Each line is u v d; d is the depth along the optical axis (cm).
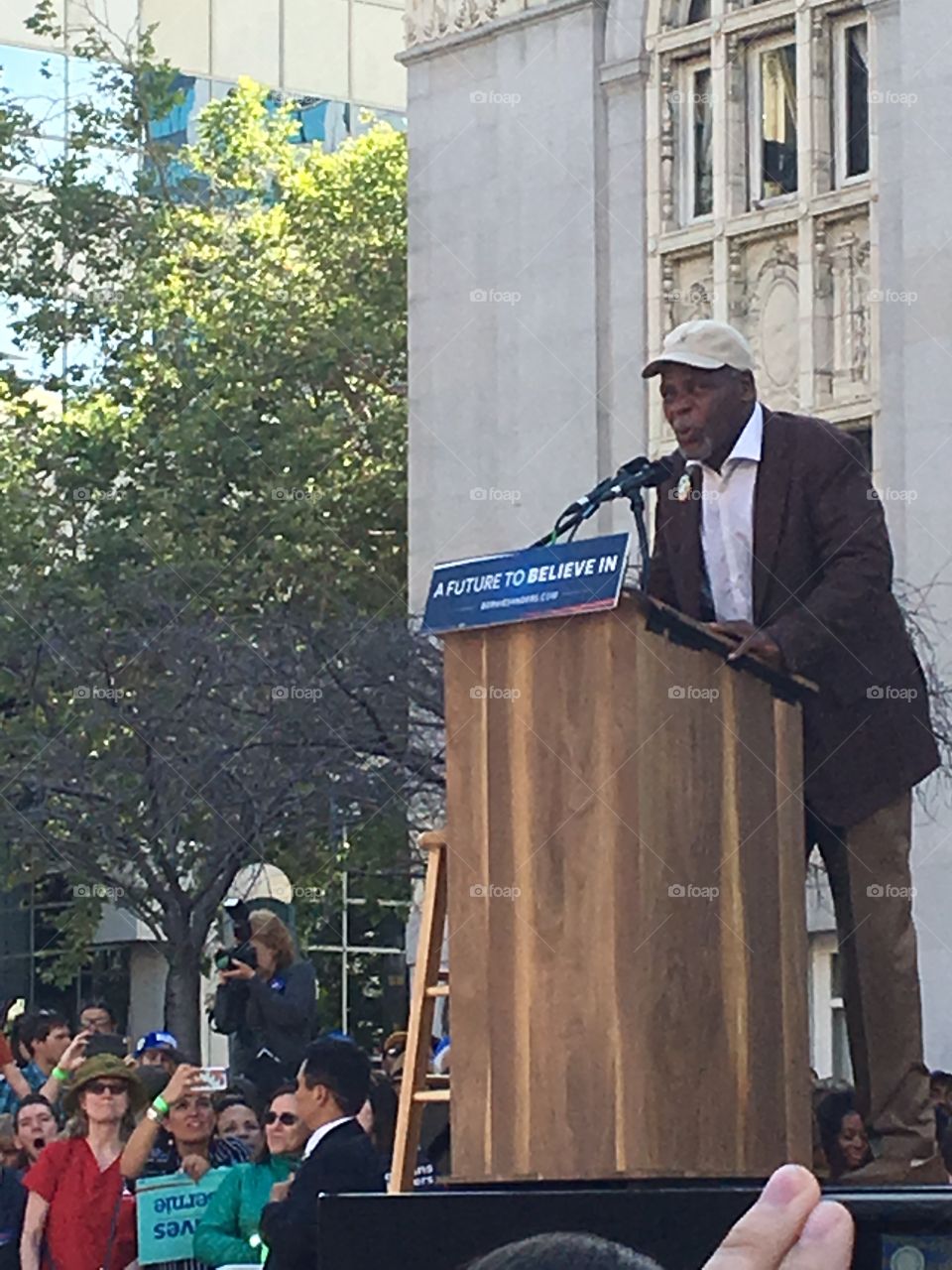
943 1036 2288
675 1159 523
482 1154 536
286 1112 901
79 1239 938
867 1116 608
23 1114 1073
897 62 2531
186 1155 941
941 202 2462
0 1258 1003
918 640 2250
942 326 2453
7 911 3650
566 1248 190
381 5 4328
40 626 2572
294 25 4262
